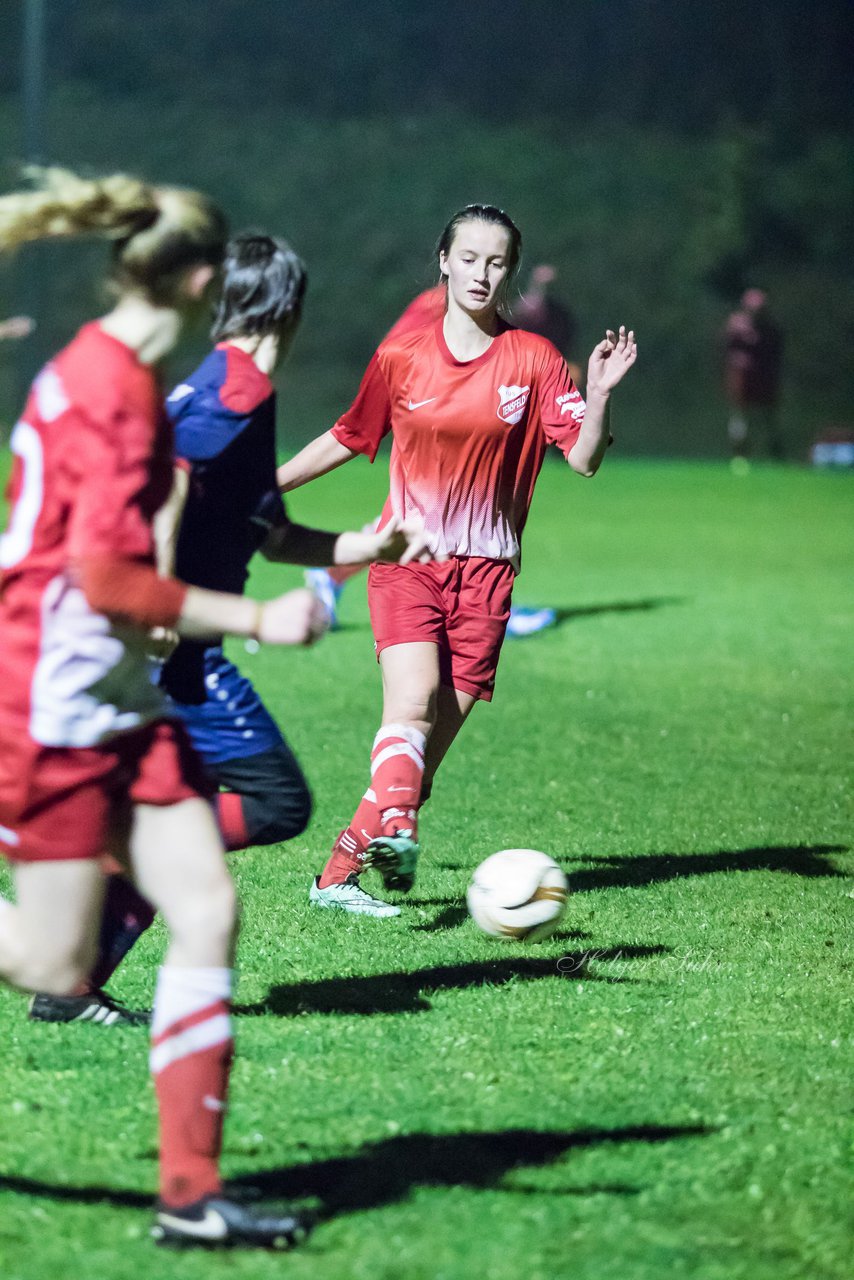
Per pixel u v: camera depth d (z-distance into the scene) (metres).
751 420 97.69
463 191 114.12
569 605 38.62
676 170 118.38
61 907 9.31
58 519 9.07
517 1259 9.36
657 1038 12.78
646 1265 9.36
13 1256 9.24
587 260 109.62
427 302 17.56
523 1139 10.95
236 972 14.11
